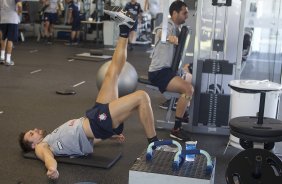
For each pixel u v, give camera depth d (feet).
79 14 39.68
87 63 28.40
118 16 10.76
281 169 7.91
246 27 19.26
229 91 14.06
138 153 11.82
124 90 16.83
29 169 10.42
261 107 8.75
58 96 18.45
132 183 8.36
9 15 25.18
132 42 35.78
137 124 14.75
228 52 14.06
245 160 8.09
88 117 10.69
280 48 18.70
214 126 14.15
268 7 18.80
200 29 13.73
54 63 27.84
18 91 19.08
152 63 13.74
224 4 13.12
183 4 13.26
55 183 9.64
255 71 19.81
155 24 34.14
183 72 14.99
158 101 18.42
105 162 10.78
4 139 12.56
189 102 13.66
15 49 34.17
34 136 11.28
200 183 8.02
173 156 9.25
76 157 11.04
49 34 40.70
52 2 40.22
